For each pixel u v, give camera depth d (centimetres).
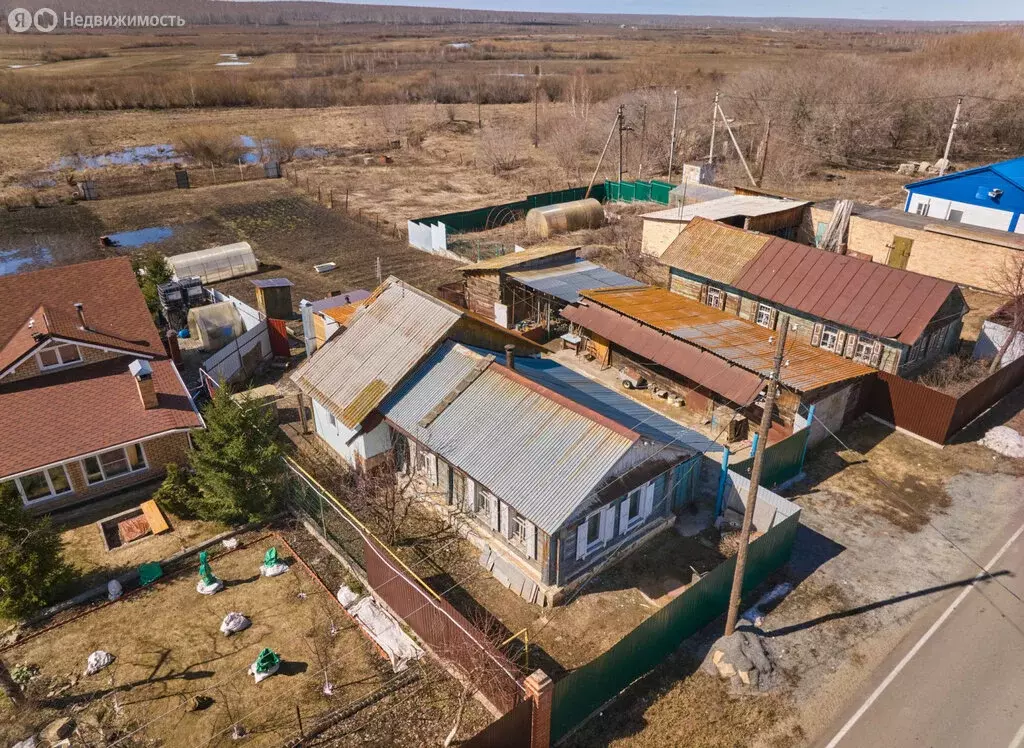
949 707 1728
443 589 2102
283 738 1627
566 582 2067
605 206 6481
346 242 5541
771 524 2270
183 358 3550
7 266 4938
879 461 2733
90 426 2505
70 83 12631
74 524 2388
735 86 9756
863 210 4962
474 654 1659
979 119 8256
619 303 3469
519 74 16250
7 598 1909
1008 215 4700
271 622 1966
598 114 9044
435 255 5256
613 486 2033
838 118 8206
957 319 3412
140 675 1797
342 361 2698
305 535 2320
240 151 8681
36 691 1750
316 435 2905
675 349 3092
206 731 1645
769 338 3159
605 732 1652
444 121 10650
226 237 5606
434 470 2409
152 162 8169
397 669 1800
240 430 2262
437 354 2573
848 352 3278
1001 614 2016
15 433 2414
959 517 2423
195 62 19500
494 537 2230
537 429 2181
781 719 1689
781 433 2794
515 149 8550
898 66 10512
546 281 3844
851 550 2264
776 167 7238
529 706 1496
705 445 2409
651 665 1814
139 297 3150
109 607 2023
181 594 2070
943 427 2784
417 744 1611
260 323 3497
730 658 1816
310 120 11019
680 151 8125
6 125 10056
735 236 3922
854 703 1738
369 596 2045
